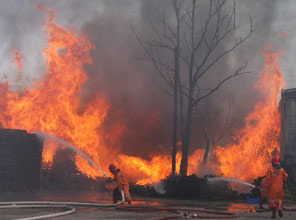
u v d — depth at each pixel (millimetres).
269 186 10516
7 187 19938
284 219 10367
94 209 12633
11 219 9195
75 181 25141
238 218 10352
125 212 11711
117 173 13922
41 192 20625
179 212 11203
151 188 21359
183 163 25047
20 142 20578
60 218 9672
